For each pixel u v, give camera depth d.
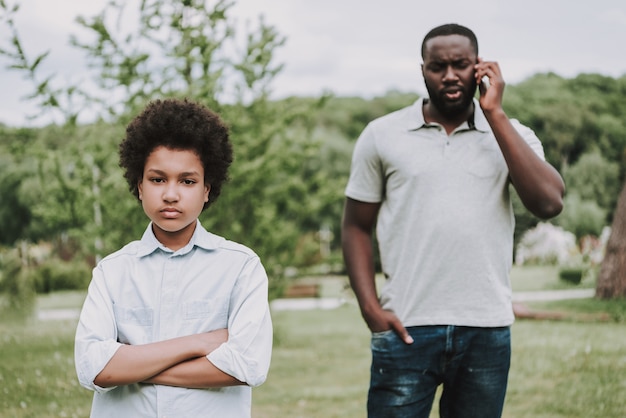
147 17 7.13
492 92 2.84
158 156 2.12
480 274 2.86
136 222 7.70
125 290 2.17
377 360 3.00
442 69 2.89
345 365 7.16
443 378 2.95
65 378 6.16
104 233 7.55
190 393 2.08
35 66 6.59
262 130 8.19
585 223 28.75
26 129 7.35
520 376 5.98
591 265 16.08
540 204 2.83
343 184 8.97
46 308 14.55
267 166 8.14
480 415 2.93
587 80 36.28
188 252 2.18
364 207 3.13
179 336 2.12
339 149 31.53
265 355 2.15
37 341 8.47
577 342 7.45
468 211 2.87
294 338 8.98
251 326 2.12
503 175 2.93
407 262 2.94
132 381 2.04
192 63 7.38
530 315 9.82
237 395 2.16
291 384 6.28
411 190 2.93
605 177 31.33
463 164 2.91
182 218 2.13
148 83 7.30
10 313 10.91
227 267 2.19
